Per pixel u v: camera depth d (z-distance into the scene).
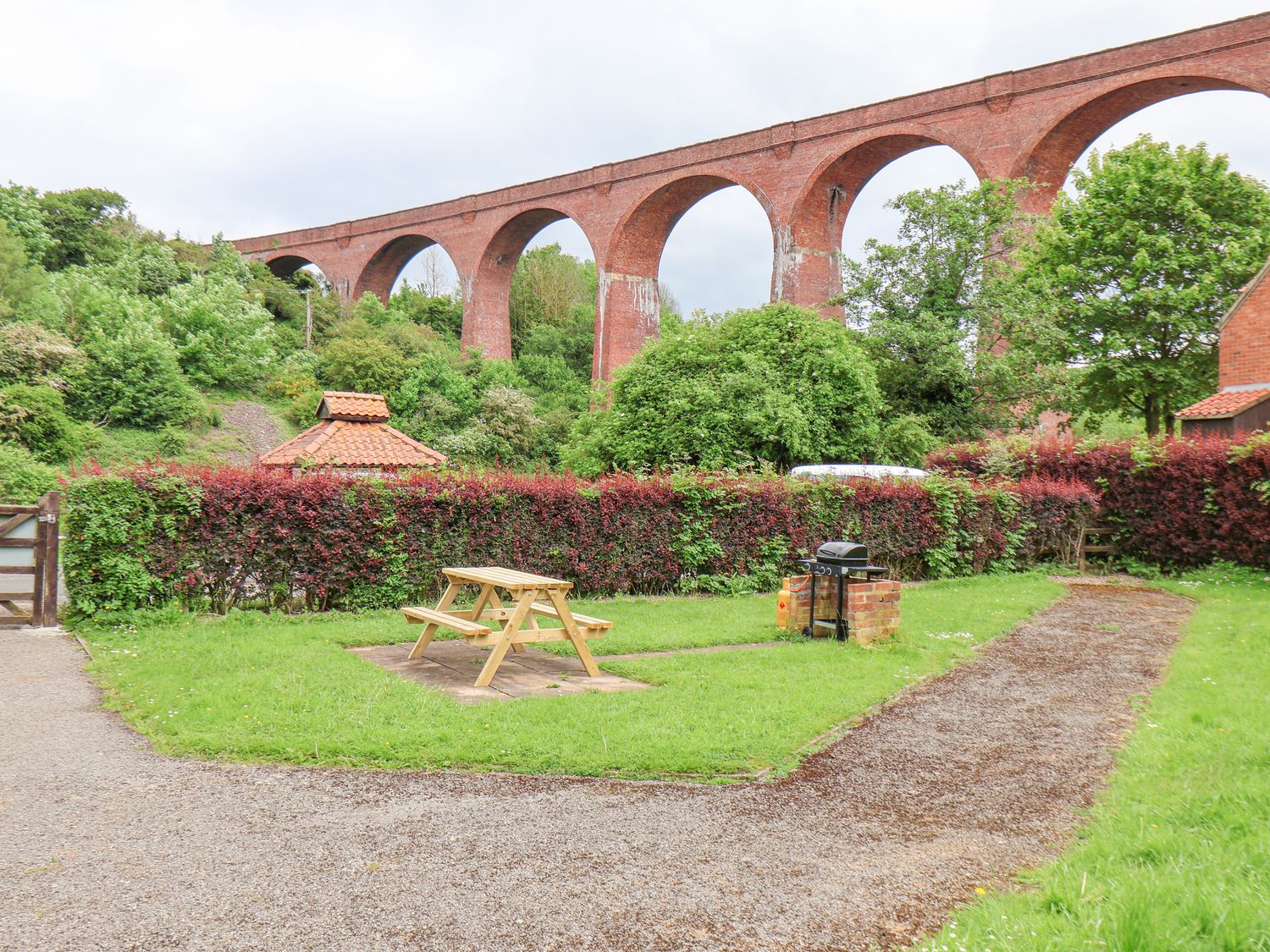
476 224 46.09
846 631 9.14
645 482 12.34
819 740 5.77
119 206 49.56
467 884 3.61
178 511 9.45
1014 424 25.25
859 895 3.58
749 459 20.16
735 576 12.68
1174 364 25.08
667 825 4.29
